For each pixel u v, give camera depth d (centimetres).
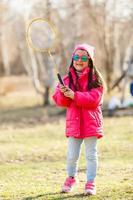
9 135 1872
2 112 3114
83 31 3244
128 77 3089
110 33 3188
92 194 776
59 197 770
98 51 3294
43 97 3697
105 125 2088
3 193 826
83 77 784
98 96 769
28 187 877
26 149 1474
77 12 3089
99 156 1281
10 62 6531
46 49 811
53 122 2400
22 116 2802
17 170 1090
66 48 3108
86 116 772
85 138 776
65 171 1060
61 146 1527
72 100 779
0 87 4741
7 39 5950
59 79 779
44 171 1067
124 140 1611
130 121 2197
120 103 2552
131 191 808
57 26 3247
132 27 3269
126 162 1165
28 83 5166
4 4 3991
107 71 3098
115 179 927
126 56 3572
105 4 2983
